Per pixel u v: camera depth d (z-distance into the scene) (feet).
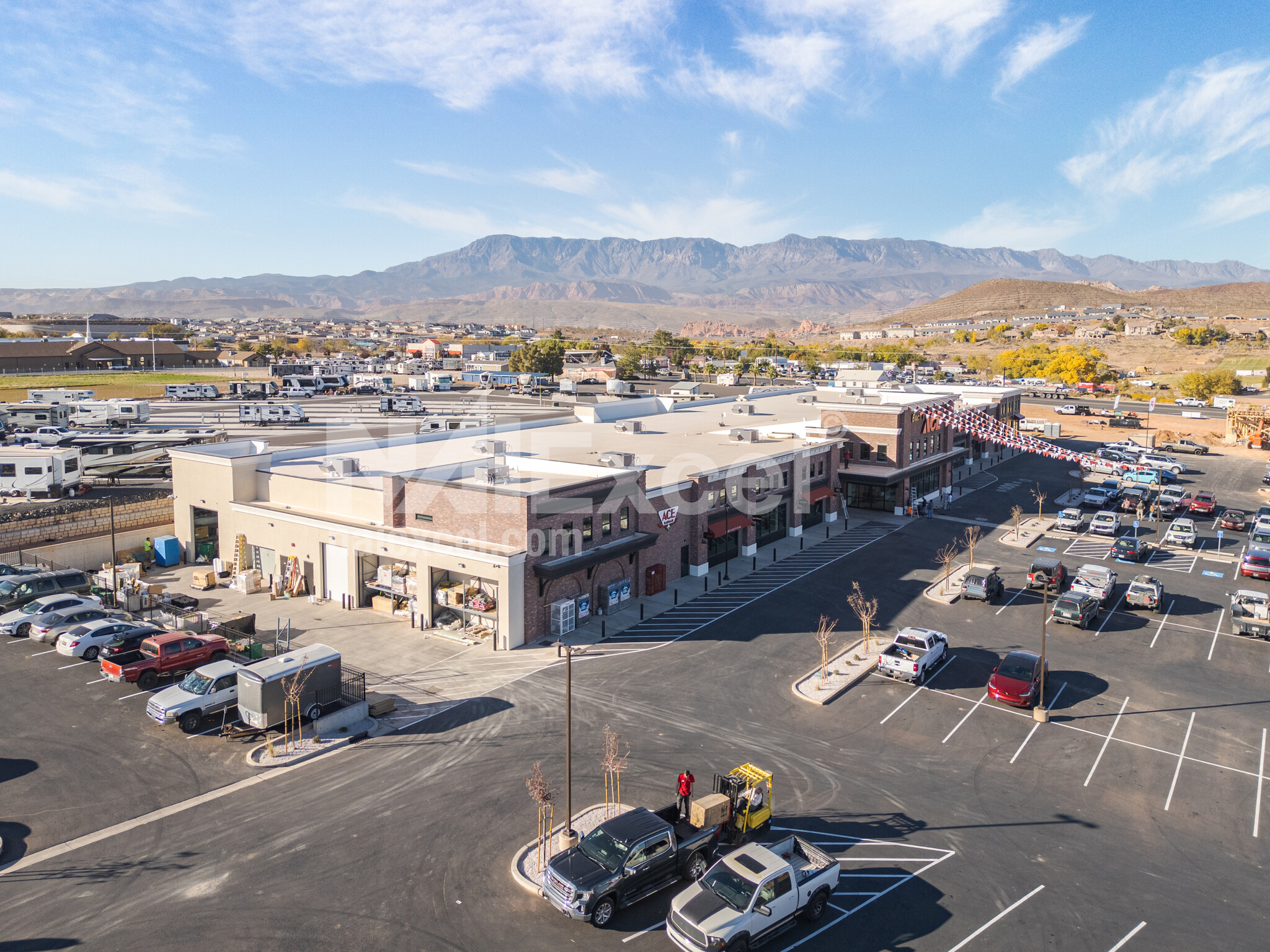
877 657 119.24
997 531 200.54
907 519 212.64
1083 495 245.45
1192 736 96.99
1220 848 74.95
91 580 149.79
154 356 558.97
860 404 224.12
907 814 79.51
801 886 63.36
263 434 284.61
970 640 127.44
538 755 89.56
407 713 99.50
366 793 81.25
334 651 98.27
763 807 75.46
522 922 63.16
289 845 72.23
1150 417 415.23
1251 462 309.01
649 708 101.71
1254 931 63.87
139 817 76.48
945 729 97.91
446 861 70.38
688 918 58.59
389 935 61.26
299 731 92.27
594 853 65.31
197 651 109.70
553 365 627.46
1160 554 182.19
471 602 125.08
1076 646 125.49
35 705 100.07
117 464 214.28
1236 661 120.26
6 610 129.39
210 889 66.18
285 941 60.39
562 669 112.88
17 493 185.78
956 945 61.98
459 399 451.94
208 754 88.89
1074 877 70.33
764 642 124.77
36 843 72.18
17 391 397.80
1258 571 161.89
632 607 140.05
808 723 98.58
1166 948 61.87
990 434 219.82
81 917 62.59
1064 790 84.74
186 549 165.27
